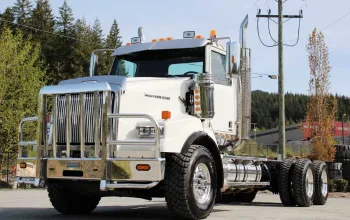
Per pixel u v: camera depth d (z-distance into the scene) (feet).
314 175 38.01
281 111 73.97
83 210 29.27
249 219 26.99
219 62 30.17
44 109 25.35
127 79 25.09
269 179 36.14
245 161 33.04
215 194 25.91
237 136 30.96
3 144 71.26
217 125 29.04
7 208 33.14
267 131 303.48
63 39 201.57
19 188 58.29
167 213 30.14
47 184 26.37
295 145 143.13
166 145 23.34
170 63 29.73
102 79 25.08
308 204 36.42
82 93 24.14
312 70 91.09
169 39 30.71
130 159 22.81
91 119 23.91
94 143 23.73
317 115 89.35
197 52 29.30
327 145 87.66
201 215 24.67
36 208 33.12
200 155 24.68
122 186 22.84
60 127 24.82
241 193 39.37
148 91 25.66
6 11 200.34
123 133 24.02
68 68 197.26
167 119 24.18
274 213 30.86
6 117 72.79
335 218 28.55
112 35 214.07
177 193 23.65
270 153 81.92
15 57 80.64
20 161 25.66
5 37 86.07
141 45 31.01
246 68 30.96
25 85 78.23
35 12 202.39
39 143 25.20
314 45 91.30
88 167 23.53
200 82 27.50
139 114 22.89
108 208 33.99
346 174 64.75
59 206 28.30
